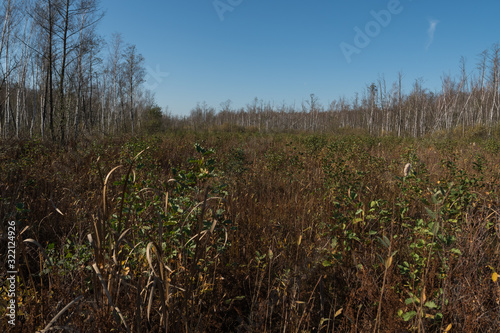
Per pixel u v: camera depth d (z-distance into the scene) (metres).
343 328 2.23
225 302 2.51
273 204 4.49
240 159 6.91
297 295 2.36
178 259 2.24
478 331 2.03
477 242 2.46
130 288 2.03
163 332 1.97
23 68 21.00
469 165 7.27
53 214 3.65
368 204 3.55
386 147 14.06
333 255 2.54
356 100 53.62
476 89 34.31
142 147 7.59
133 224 2.31
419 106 40.53
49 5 13.30
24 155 7.65
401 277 2.50
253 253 3.08
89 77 21.44
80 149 8.74
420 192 3.67
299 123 51.59
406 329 2.05
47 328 1.44
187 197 2.43
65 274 2.08
